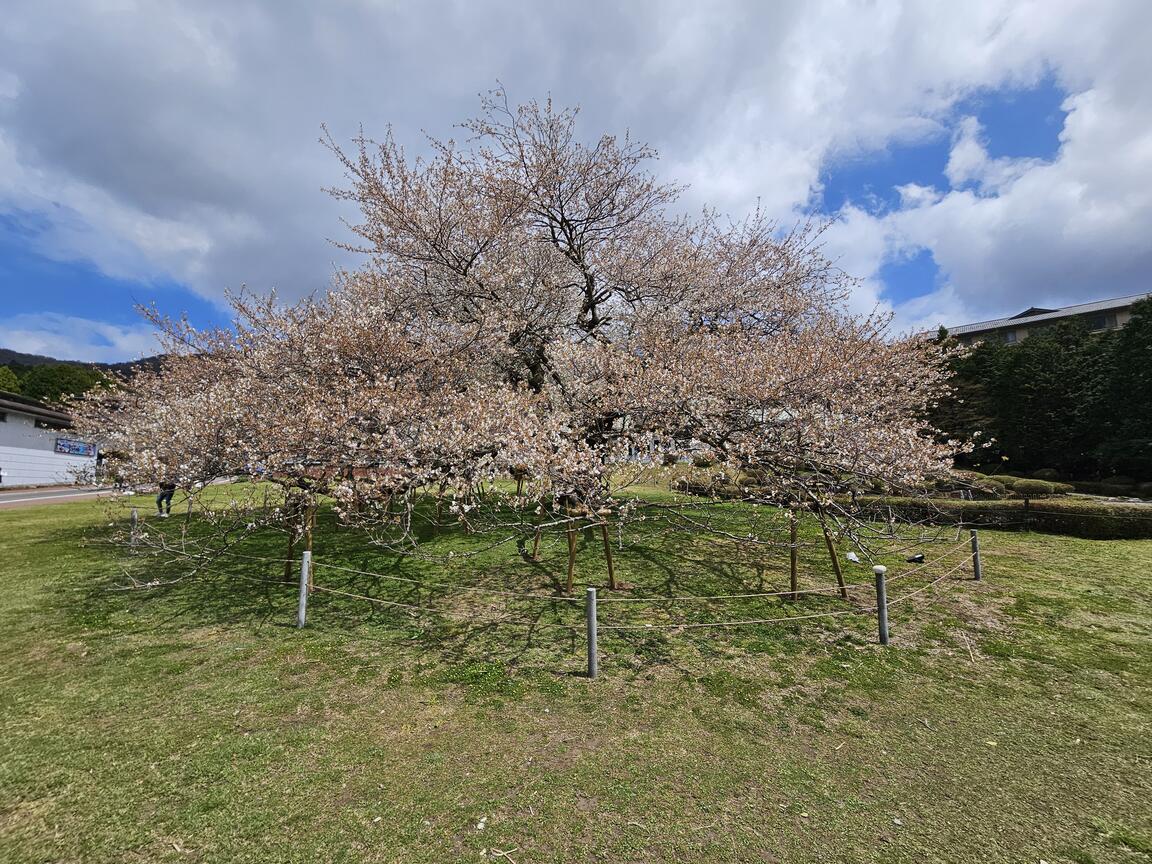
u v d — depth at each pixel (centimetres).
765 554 807
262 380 715
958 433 2625
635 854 247
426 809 276
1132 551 852
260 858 242
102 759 314
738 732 353
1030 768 313
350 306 853
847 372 664
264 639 503
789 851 249
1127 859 242
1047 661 457
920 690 410
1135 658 462
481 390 705
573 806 280
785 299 1002
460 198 948
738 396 650
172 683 415
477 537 892
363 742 339
